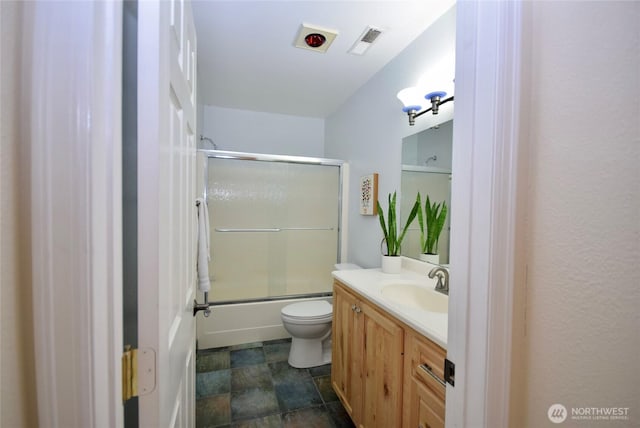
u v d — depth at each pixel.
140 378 0.50
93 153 0.40
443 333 0.94
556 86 0.54
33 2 0.38
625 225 0.46
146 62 0.50
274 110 3.36
